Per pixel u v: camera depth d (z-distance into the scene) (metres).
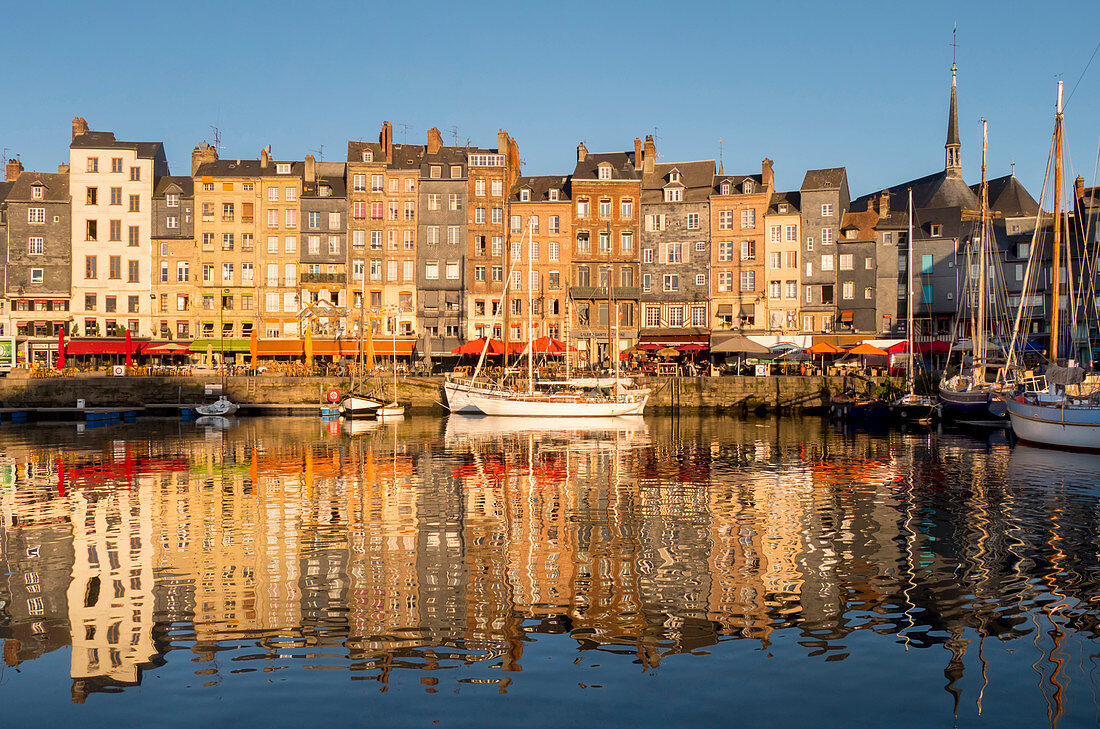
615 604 15.82
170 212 82.75
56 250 82.12
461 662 13.12
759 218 82.25
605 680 12.48
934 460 36.12
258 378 68.88
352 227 82.81
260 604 15.81
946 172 98.44
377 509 24.84
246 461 35.94
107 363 80.62
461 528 22.22
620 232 84.31
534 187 85.81
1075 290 71.62
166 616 15.18
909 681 12.47
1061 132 42.56
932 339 75.94
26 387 66.19
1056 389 41.62
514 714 11.45
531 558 19.08
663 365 73.56
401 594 16.41
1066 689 12.22
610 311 83.62
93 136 83.50
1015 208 84.88
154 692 12.11
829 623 14.83
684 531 21.84
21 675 12.70
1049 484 29.34
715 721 11.27
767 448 41.16
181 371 71.38
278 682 12.41
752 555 19.36
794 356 75.81
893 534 21.47
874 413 57.84
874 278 79.88
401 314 82.81
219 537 21.17
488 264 83.00
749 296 82.56
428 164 82.88
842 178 82.12
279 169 83.75
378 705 11.70
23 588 16.88
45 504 25.75
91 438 46.53
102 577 17.58
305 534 21.50
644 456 37.72
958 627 14.64
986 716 11.44
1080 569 18.16
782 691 12.12
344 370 72.81
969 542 20.59
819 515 23.94
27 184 82.88
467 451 39.69
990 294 72.62
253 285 82.44
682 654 13.43
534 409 61.66
